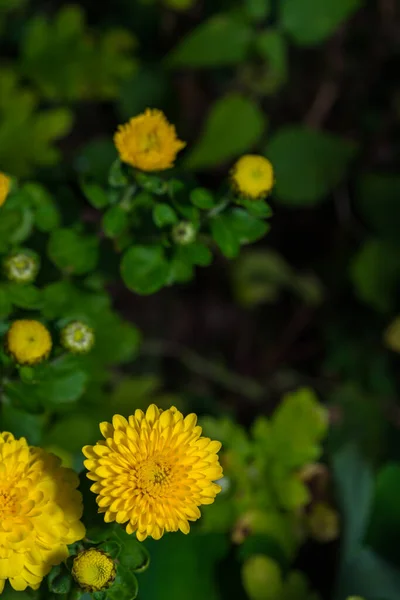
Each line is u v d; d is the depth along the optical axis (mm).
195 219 478
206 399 620
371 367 636
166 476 417
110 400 560
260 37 594
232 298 699
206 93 688
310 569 570
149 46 682
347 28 682
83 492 445
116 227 487
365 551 551
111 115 699
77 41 622
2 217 488
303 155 625
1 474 425
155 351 651
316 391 657
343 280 665
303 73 696
